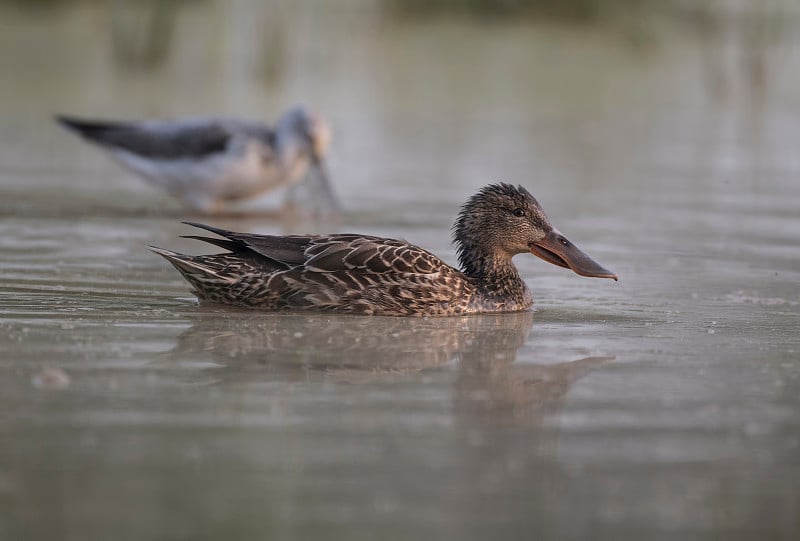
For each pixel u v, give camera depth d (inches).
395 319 504.7
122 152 812.0
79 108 1159.6
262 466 328.2
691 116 1257.4
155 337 458.0
